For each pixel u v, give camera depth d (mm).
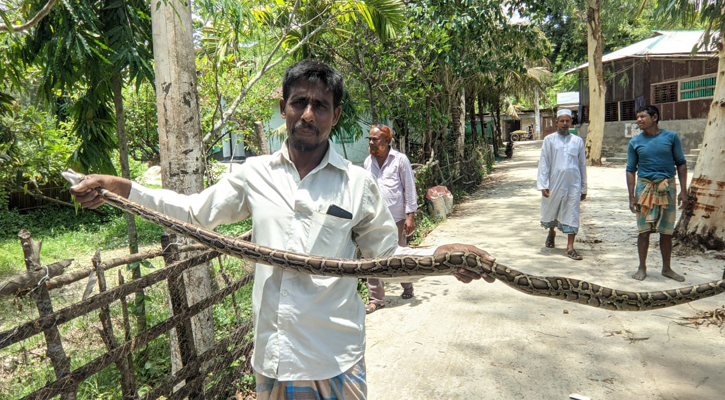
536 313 5293
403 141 12516
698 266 6785
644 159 6176
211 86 8195
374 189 2299
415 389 3855
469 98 23906
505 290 6066
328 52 9508
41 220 12164
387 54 9945
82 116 4785
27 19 4027
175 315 3154
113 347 2895
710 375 3934
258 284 2193
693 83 21672
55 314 2441
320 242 2162
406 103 10805
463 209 12617
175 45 3506
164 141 3576
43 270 2471
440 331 4910
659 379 3895
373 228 2311
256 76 5598
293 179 2213
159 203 2355
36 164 7273
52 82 4371
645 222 6148
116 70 4000
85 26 3926
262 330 2156
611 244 8227
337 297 2150
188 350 3271
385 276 2109
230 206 2309
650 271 6582
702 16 7691
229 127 9492
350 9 7027
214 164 11266
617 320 5051
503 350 4457
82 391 3721
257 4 6074
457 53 11273
